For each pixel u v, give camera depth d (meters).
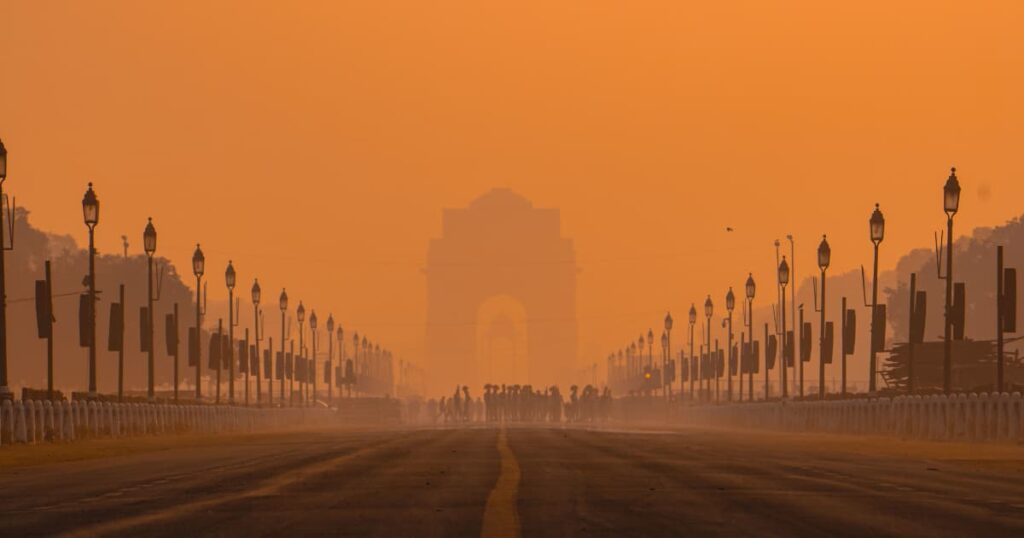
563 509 63.06
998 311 168.25
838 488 76.81
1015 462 113.06
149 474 94.44
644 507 64.06
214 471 96.94
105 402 182.75
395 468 98.00
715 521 57.25
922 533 52.72
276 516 60.19
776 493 72.81
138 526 56.00
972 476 90.56
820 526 55.19
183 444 157.75
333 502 67.38
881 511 61.94
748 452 129.88
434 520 58.03
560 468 97.19
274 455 124.31
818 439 181.62
